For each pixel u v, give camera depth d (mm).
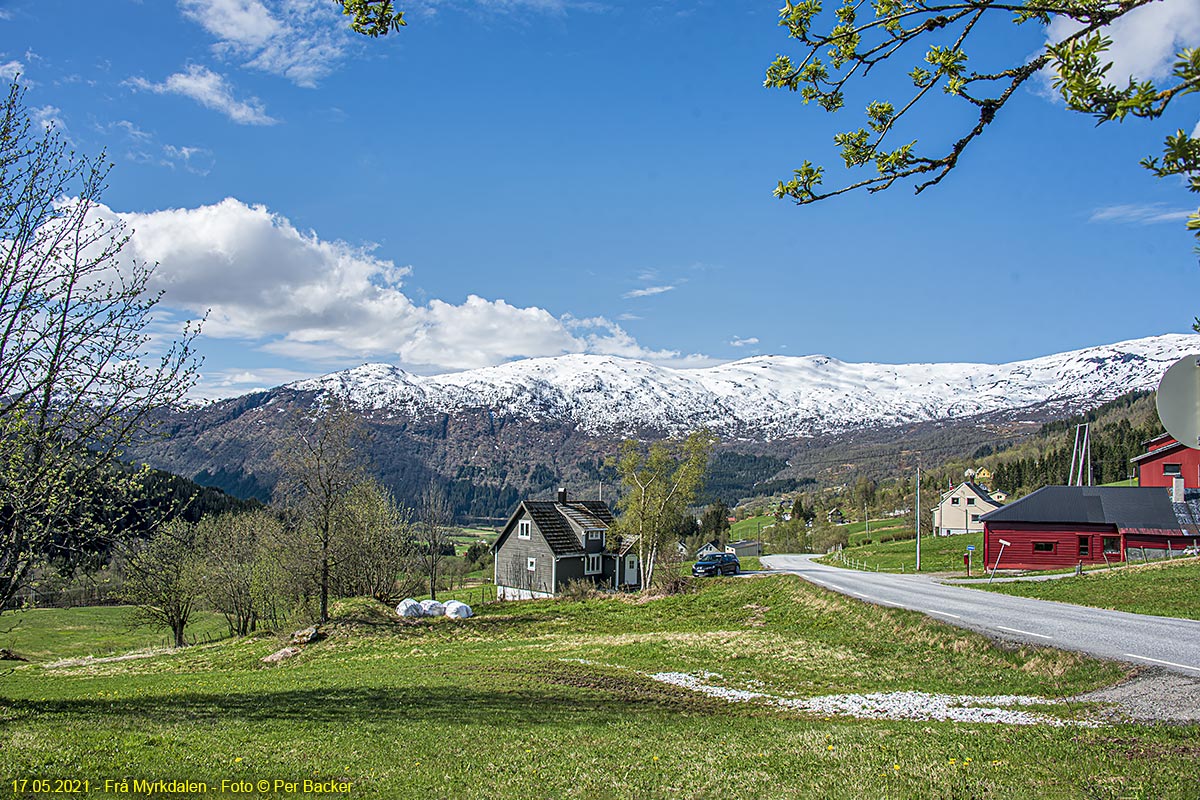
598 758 12422
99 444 16188
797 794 10023
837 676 22328
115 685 25922
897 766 10961
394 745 13453
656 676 23031
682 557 81875
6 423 14883
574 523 68938
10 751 11969
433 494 66375
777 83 6258
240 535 55656
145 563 19594
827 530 111625
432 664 27453
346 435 39125
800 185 6156
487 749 13180
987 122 5707
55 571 16781
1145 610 27859
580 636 35000
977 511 100438
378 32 6121
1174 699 15227
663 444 62750
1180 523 45594
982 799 9344
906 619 27328
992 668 21125
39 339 15359
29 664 39375
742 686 21344
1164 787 9422
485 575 93500
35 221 15836
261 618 57344
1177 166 3586
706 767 11641
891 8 5695
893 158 5906
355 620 38750
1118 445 113750
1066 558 48375
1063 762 10766
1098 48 3764
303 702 18578
